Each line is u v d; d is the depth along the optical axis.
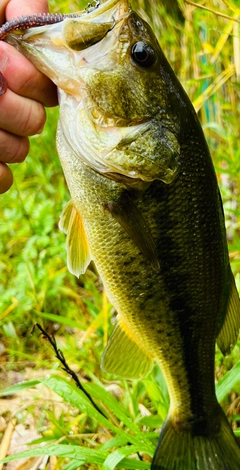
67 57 0.34
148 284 0.40
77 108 0.36
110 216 0.38
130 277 0.40
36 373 0.64
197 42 0.65
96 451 0.44
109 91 0.35
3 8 0.37
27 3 0.37
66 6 0.74
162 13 0.67
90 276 0.75
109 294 0.41
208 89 0.60
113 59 0.35
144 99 0.36
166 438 0.45
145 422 0.50
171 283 0.41
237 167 0.62
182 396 0.45
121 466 0.45
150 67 0.36
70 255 0.40
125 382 0.54
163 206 0.38
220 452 0.44
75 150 0.37
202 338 0.44
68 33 0.34
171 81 0.37
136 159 0.36
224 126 0.70
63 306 0.71
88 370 0.56
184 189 0.38
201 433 0.45
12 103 0.34
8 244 0.78
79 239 0.40
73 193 0.38
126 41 0.35
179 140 0.37
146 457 0.50
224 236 0.42
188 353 0.44
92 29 0.34
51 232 0.78
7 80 0.34
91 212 0.38
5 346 0.69
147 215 0.38
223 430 0.45
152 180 0.37
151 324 0.42
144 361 0.44
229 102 0.68
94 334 0.64
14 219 0.77
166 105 0.37
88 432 0.54
